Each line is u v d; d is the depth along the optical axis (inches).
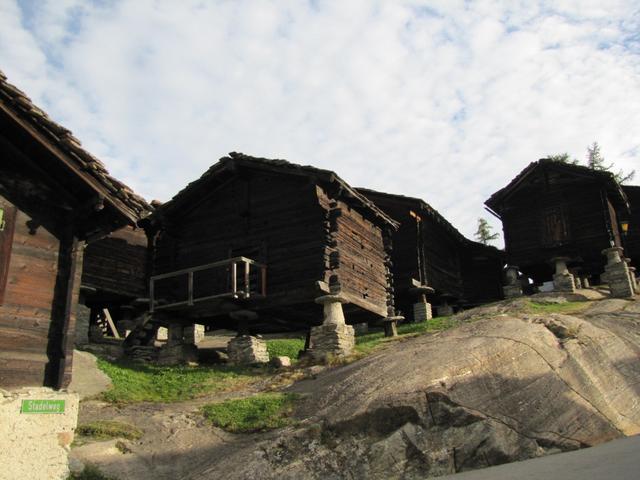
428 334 611.2
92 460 329.7
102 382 488.7
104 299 762.8
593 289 845.8
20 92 305.0
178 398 478.0
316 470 330.3
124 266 755.4
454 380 379.6
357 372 443.8
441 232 1023.6
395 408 357.1
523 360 415.2
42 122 313.7
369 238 698.2
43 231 331.6
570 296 781.9
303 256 596.1
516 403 375.6
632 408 404.8
